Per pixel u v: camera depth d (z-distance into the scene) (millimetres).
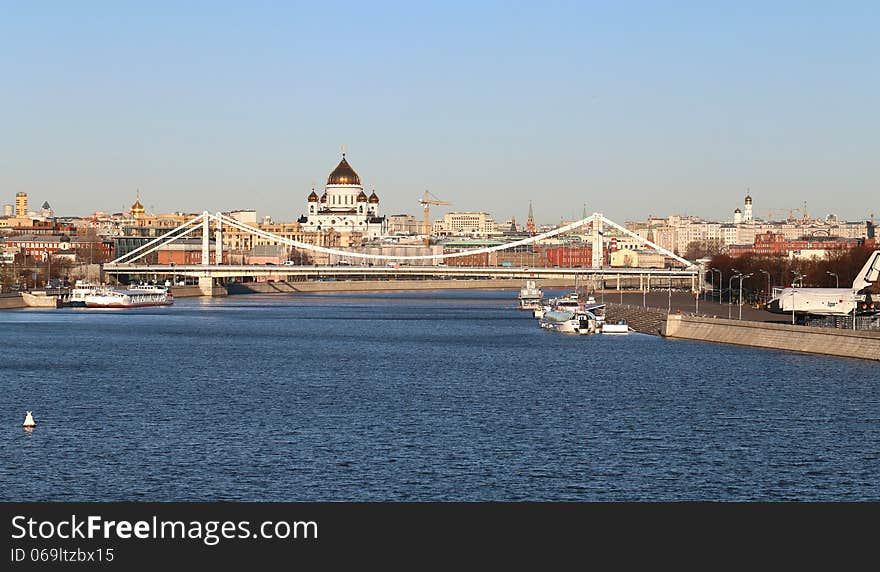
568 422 155750
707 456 134750
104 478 124125
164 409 166625
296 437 145125
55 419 157625
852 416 159625
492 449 138125
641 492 120000
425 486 121625
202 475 125375
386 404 171875
